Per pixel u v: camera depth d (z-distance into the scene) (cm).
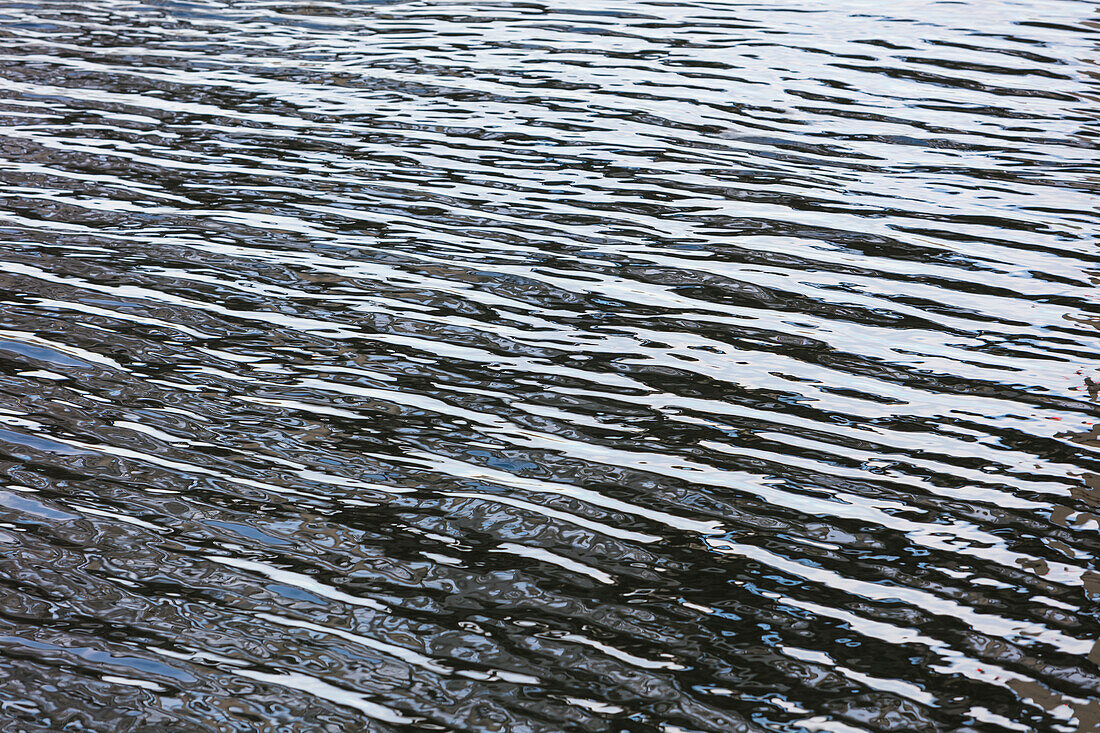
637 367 584
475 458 504
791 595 420
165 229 748
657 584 425
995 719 361
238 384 561
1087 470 497
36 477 483
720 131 956
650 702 366
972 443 519
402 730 353
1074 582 426
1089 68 1130
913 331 628
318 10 1365
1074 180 854
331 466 496
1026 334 623
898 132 957
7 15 1313
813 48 1206
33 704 360
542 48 1201
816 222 778
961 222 779
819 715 362
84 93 1030
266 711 360
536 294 665
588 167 872
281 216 773
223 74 1097
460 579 425
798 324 635
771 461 505
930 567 435
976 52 1189
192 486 480
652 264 709
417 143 918
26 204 781
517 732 353
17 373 564
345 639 393
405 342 606
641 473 495
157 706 361
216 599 412
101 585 418
